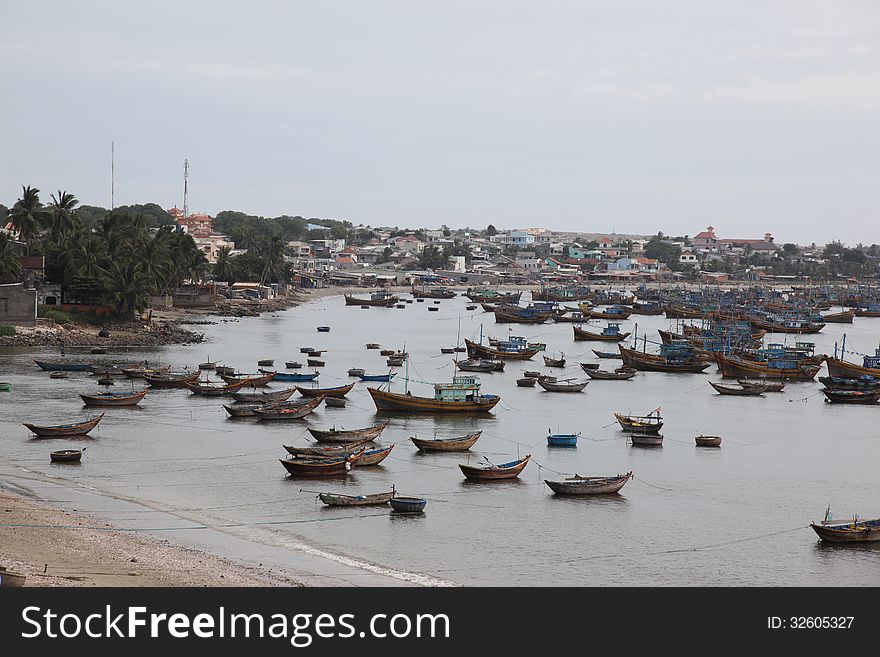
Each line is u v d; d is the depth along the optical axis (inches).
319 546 2652.6
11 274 7027.6
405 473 3508.9
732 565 2630.4
